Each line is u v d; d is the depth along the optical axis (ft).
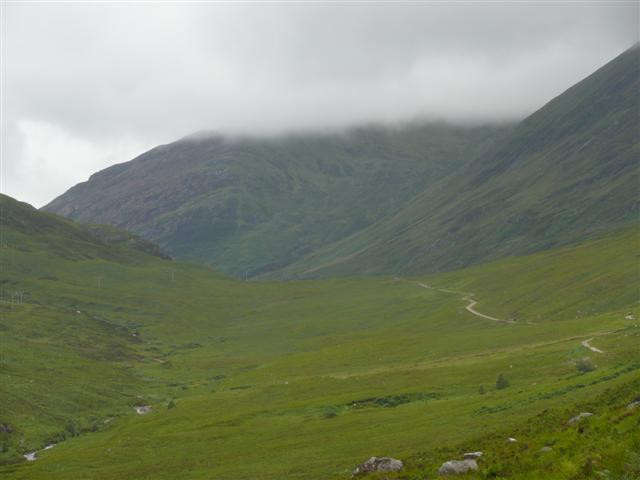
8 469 352.49
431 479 135.85
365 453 247.50
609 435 118.01
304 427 331.16
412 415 307.17
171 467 299.99
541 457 123.44
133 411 533.55
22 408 495.00
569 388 257.55
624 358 327.06
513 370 373.20
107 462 336.70
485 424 239.30
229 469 272.92
